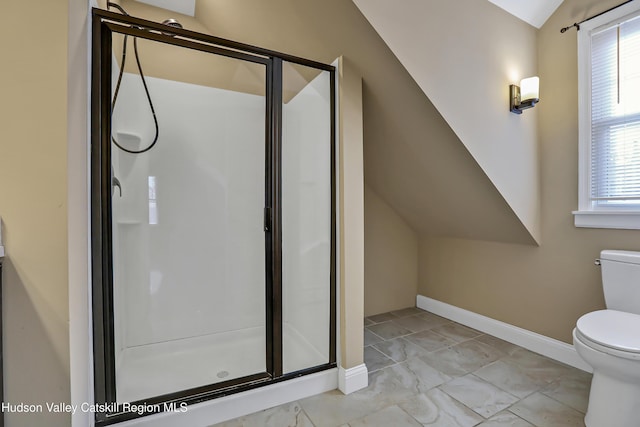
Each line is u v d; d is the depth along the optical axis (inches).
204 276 90.7
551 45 79.2
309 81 72.5
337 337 68.7
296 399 63.9
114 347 54.7
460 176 77.2
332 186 69.6
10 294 34.4
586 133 73.1
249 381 62.0
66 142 36.4
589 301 73.0
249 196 93.7
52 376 36.0
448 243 111.6
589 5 71.7
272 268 68.6
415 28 60.0
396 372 74.3
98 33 49.1
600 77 71.2
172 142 87.4
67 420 36.7
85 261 45.2
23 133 34.7
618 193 68.7
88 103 46.8
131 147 77.9
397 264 121.0
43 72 35.4
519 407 60.5
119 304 68.4
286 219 73.9
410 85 62.1
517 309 89.4
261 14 77.0
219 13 89.1
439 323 107.3
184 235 88.8
